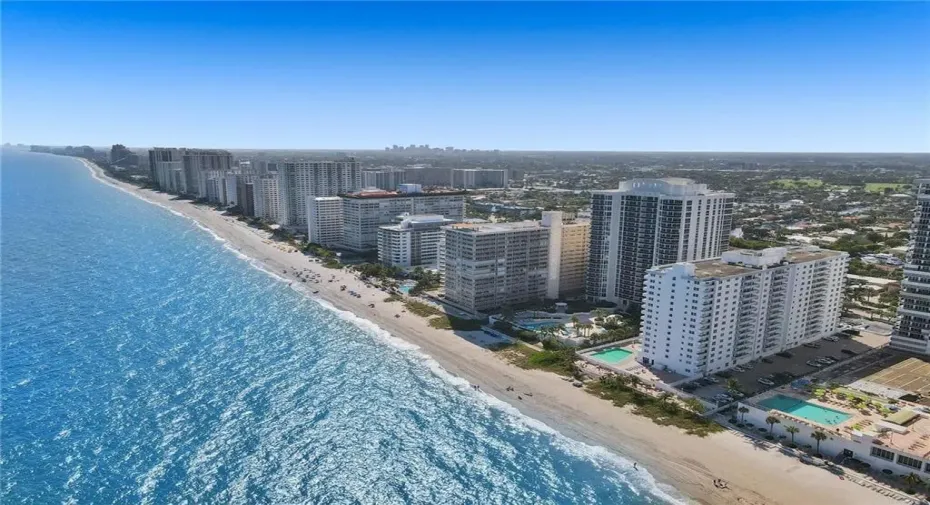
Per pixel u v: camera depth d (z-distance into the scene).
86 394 195.38
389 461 164.62
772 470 159.12
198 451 165.50
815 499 147.12
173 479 153.12
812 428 168.75
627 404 196.50
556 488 154.25
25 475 152.62
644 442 173.62
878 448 157.62
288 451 167.25
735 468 160.12
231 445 168.88
